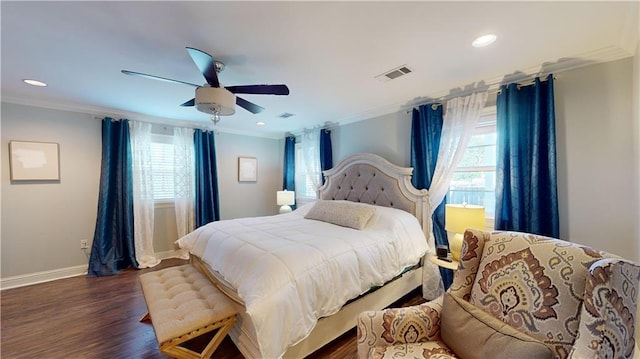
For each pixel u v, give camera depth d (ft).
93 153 11.94
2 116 10.11
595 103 6.79
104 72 7.59
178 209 14.05
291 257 6.00
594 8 4.71
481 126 9.05
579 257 3.83
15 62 6.92
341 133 13.97
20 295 9.52
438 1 4.53
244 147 17.07
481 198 9.13
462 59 6.82
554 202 7.13
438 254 8.48
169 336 4.82
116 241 12.15
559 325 3.62
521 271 4.19
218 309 5.58
